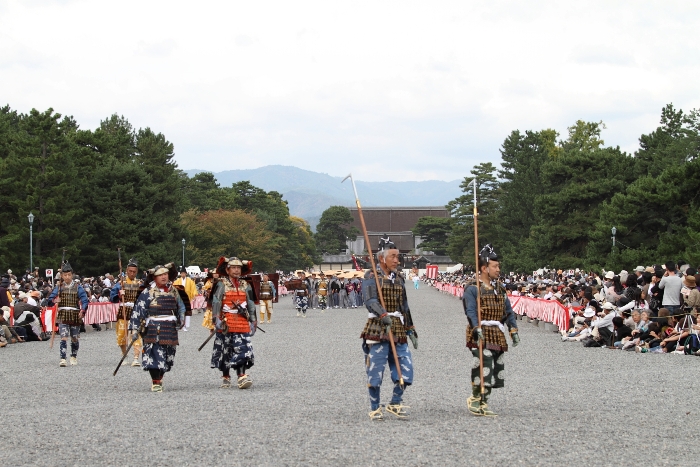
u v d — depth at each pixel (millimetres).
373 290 10836
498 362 11258
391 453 8664
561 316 28359
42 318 28344
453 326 33781
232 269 14641
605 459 8367
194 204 117188
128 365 19141
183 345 25125
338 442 9273
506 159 101500
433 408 11828
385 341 10891
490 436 9516
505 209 91562
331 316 44125
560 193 68375
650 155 72438
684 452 8703
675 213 51094
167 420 10859
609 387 13922
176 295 14523
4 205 60000
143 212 70688
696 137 66125
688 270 21344
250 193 138500
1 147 65312
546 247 68562
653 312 22000
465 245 114312
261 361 19781
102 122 99000
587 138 100562
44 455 8844
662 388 13672
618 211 52875
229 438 9570
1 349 24156
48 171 59500
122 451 8969
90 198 69125
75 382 15844
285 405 12172
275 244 112375
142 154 84188
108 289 35844
